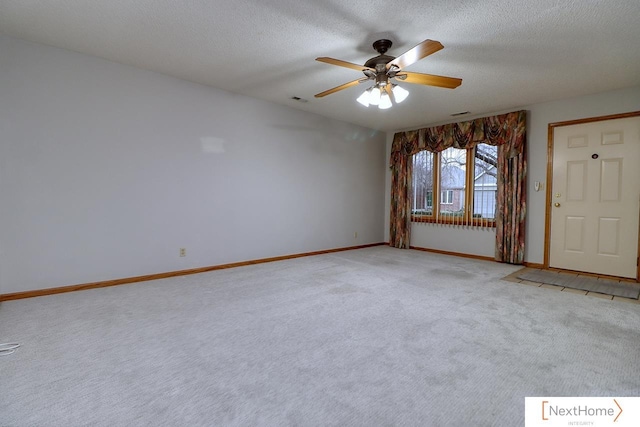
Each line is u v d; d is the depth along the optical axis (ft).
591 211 12.94
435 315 8.52
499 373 5.78
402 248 19.36
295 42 9.07
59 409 4.74
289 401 4.99
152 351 6.50
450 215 17.53
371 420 4.58
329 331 7.52
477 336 7.27
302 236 16.62
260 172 14.74
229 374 5.72
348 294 10.28
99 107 10.50
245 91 13.46
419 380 5.57
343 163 18.37
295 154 16.06
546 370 5.88
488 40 8.62
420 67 10.36
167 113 11.89
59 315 8.27
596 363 6.12
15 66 9.15
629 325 7.87
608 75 10.91
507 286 11.30
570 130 13.41
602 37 8.36
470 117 16.37
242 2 7.19
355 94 13.52
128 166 11.15
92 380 5.48
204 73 11.57
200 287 10.89
